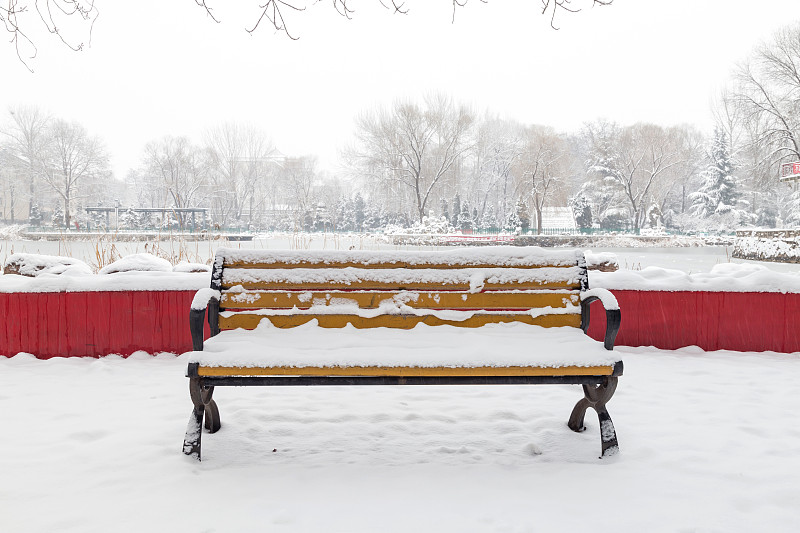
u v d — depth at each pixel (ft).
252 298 10.80
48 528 7.20
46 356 16.90
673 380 14.69
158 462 9.30
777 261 87.97
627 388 13.97
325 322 10.76
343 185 313.53
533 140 199.21
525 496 8.22
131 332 17.07
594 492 8.35
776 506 7.97
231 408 12.32
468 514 7.66
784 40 127.13
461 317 10.91
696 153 231.09
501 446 10.23
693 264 74.18
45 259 19.97
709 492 8.36
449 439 10.57
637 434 10.75
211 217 235.61
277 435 10.74
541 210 198.80
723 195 192.24
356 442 10.40
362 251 11.18
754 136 135.33
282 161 295.48
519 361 9.28
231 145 257.34
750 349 17.87
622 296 18.10
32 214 245.24
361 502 8.00
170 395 13.25
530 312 10.99
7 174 254.06
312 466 9.29
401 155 185.78
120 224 211.61
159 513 7.61
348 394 13.55
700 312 17.93
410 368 9.20
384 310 10.84
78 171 249.14
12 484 8.46
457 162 197.36
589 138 265.54
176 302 17.15
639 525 7.39
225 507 7.80
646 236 138.00
